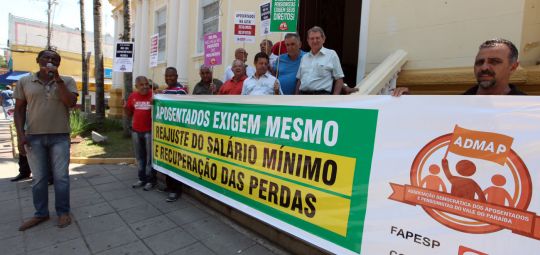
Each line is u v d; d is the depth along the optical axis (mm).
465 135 1865
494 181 1763
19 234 3459
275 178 2945
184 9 9570
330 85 3670
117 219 3898
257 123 3131
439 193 1945
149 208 4266
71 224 3727
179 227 3713
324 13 7371
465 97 1880
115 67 5945
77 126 8234
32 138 3545
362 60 4922
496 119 1771
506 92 2154
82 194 4754
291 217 2805
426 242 1993
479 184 1811
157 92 5203
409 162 2072
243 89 4090
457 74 3812
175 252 3172
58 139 3637
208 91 5227
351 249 2354
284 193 2863
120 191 4926
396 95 2148
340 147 2434
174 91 4930
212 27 8820
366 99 2299
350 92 3693
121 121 12062
